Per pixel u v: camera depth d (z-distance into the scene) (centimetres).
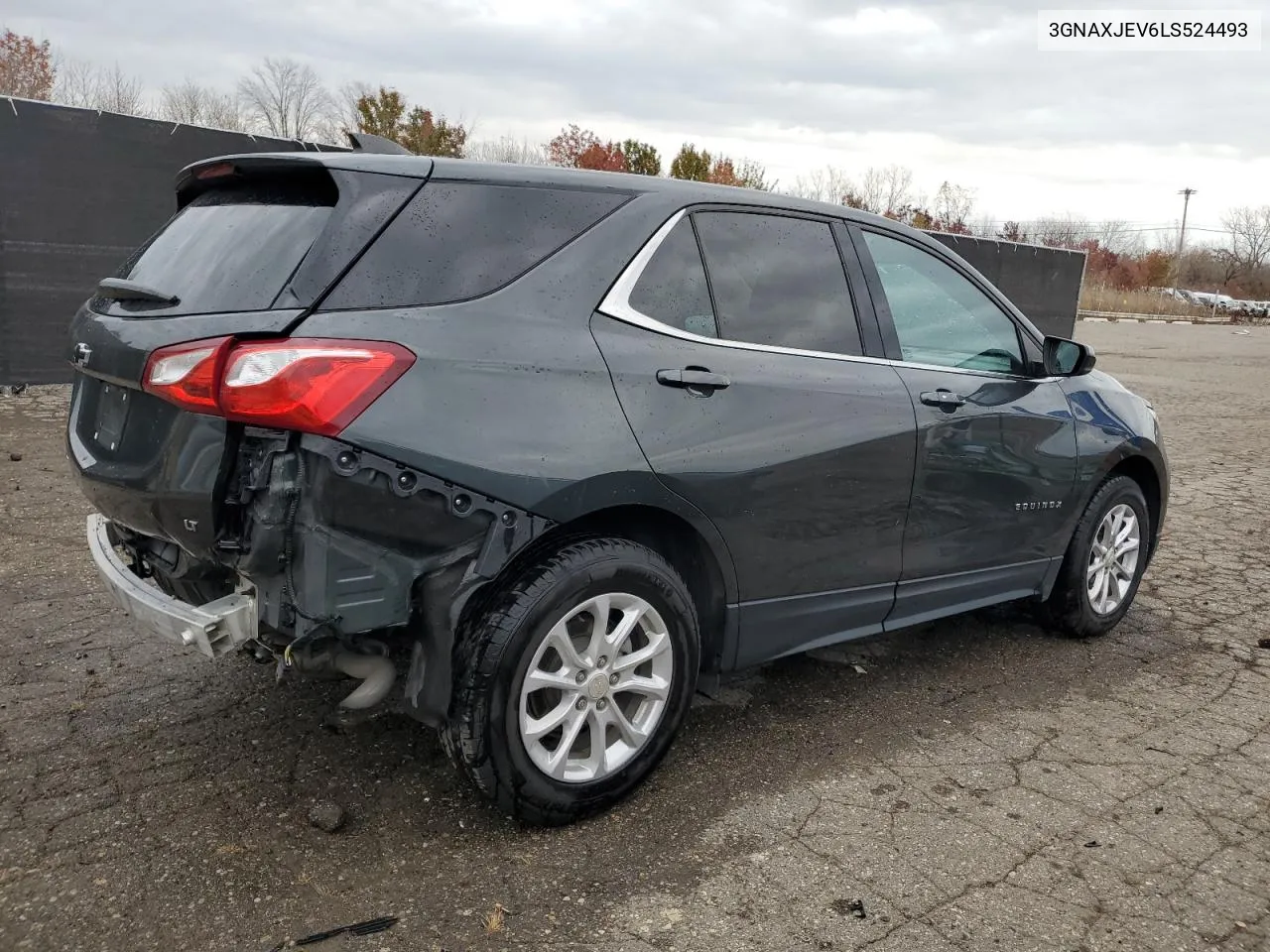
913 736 366
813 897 265
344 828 288
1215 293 6819
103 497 288
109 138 886
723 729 365
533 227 293
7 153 841
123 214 908
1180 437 1144
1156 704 404
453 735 274
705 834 295
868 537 359
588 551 286
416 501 257
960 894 269
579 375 283
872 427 351
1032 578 440
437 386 260
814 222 362
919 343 384
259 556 249
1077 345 422
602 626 290
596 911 256
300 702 366
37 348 888
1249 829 309
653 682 305
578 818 296
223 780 312
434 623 266
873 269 375
